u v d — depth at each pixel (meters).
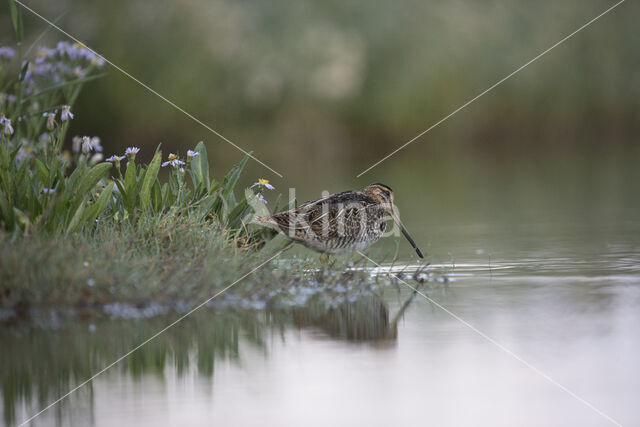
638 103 36.22
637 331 8.62
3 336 8.54
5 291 9.07
